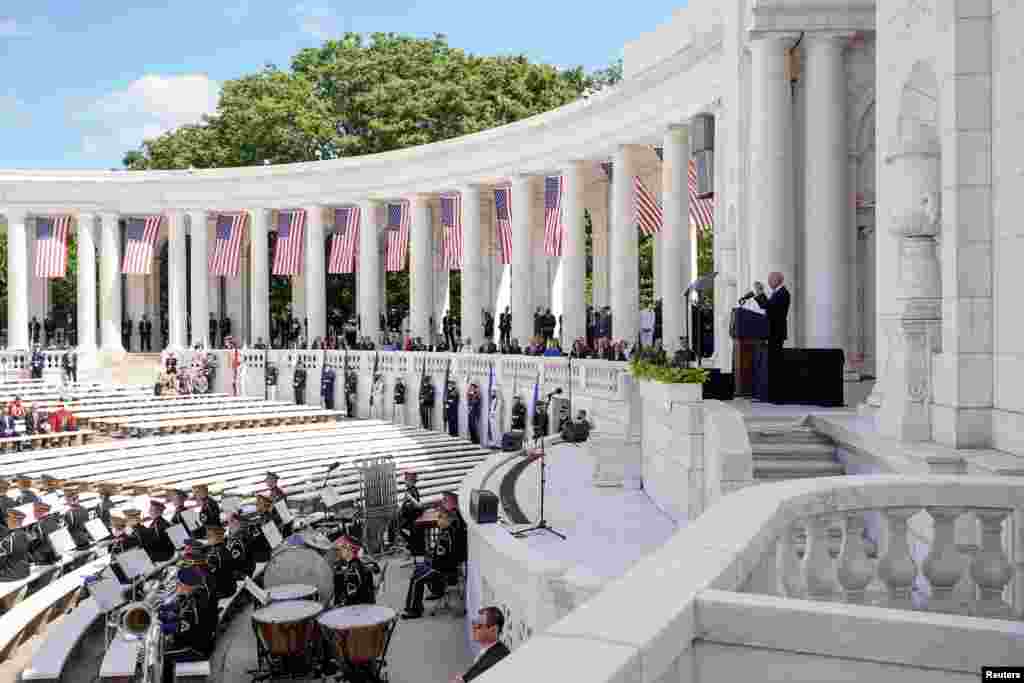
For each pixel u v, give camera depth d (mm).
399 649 22703
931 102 16172
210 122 84375
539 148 51219
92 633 22641
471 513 21453
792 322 27531
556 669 4031
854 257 27344
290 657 20000
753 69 27531
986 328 14109
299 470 43250
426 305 61219
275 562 22656
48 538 26094
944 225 14625
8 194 64500
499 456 30922
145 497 34969
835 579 8734
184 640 20031
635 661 4238
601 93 45875
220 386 61844
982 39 14297
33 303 70938
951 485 8906
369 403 57094
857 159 27250
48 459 38875
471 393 49594
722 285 32031
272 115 76375
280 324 71875
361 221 63469
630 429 26016
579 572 14422
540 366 44156
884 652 4934
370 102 77875
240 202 65750
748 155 30172
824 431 18312
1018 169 13297
